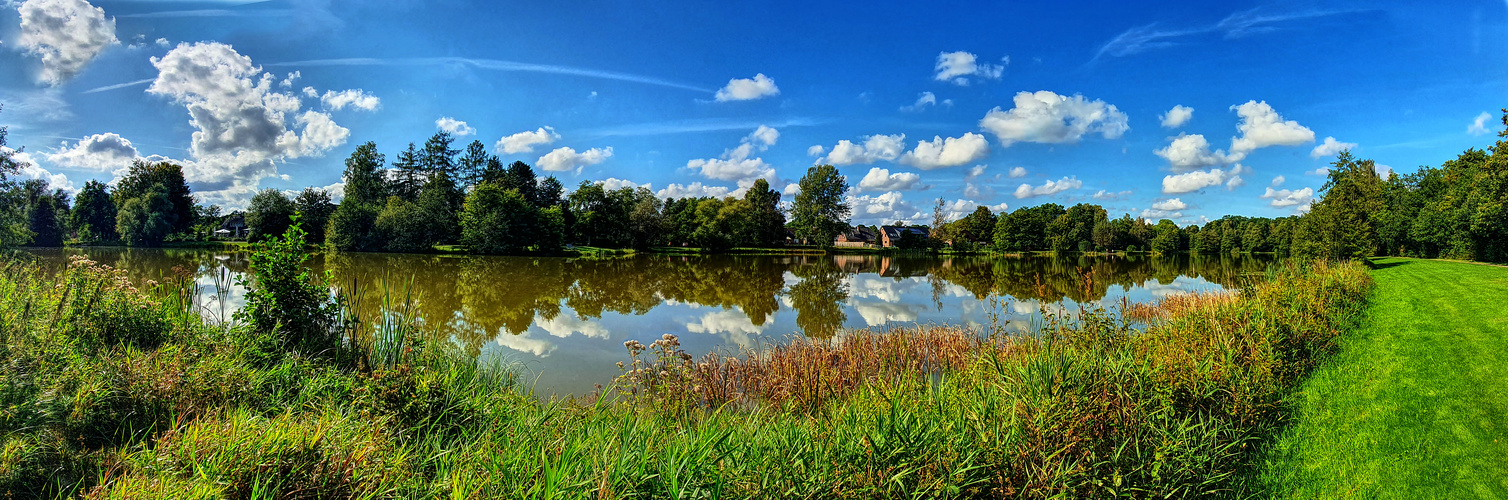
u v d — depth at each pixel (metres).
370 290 23.95
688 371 8.89
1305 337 10.26
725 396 9.45
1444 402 7.38
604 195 78.50
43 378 5.66
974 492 4.92
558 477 4.32
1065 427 5.69
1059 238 85.25
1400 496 5.37
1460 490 5.41
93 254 48.78
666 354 8.60
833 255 83.75
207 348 7.46
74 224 65.81
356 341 9.24
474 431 6.09
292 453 4.48
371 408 5.89
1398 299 16.52
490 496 4.20
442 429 5.89
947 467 5.03
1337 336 11.18
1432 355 9.64
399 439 5.50
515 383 9.94
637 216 76.94
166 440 4.69
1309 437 6.63
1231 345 8.84
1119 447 5.51
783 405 8.71
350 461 4.52
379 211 61.66
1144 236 99.50
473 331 16.16
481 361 10.85
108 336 7.79
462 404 6.36
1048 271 50.03
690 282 34.25
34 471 4.56
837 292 29.33
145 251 55.22
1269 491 5.59
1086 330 9.49
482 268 40.16
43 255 44.78
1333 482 5.68
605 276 37.03
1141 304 20.23
